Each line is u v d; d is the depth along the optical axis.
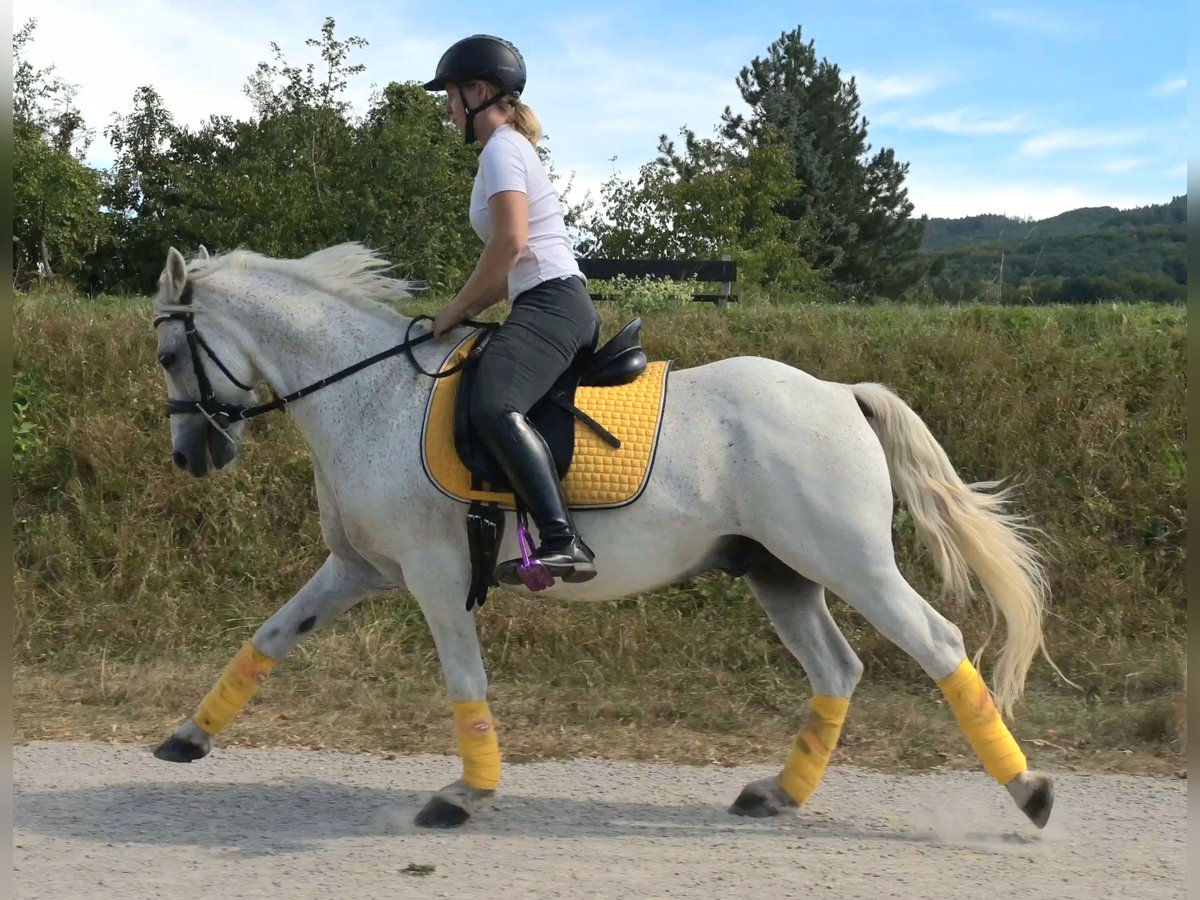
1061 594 6.37
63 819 3.92
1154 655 5.74
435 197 17.70
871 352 8.29
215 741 4.90
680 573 3.99
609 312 9.60
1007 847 3.70
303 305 4.17
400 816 3.98
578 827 3.90
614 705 5.33
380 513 3.94
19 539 7.02
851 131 43.38
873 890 3.30
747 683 5.66
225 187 17.97
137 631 6.30
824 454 3.82
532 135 4.08
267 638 4.29
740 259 24.52
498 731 5.07
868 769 4.61
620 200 25.27
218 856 3.58
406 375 4.05
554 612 6.22
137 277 21.22
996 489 6.99
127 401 8.03
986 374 7.80
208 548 6.96
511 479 3.73
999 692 4.00
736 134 43.66
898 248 42.62
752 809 4.03
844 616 6.11
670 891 3.28
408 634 6.23
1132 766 4.61
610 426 3.87
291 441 7.62
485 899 3.21
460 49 4.01
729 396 3.95
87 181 19.27
